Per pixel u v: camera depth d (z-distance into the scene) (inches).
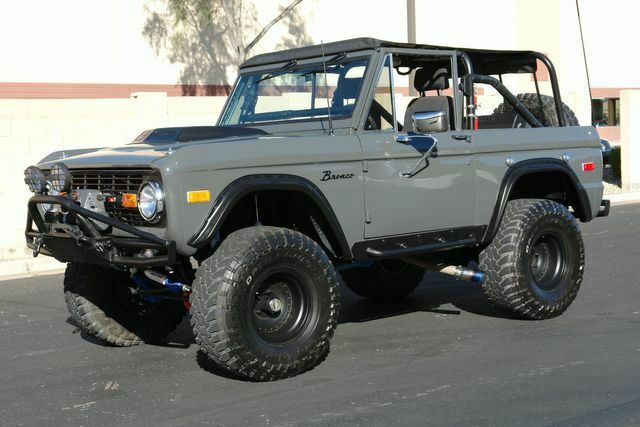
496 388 194.2
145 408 188.9
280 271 202.5
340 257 223.8
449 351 229.3
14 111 465.1
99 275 239.8
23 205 431.5
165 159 192.7
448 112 247.6
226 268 194.4
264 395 194.1
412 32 1031.0
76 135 487.2
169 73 845.8
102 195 208.7
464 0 1071.6
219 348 194.2
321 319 208.8
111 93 812.6
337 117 233.8
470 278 253.9
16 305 322.3
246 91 261.9
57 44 780.0
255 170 203.6
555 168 266.7
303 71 248.5
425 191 237.0
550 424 169.6
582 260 268.4
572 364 212.1
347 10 956.6
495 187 253.4
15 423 182.4
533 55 284.5
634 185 697.6
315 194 211.0
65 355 240.8
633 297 293.3
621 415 173.8
